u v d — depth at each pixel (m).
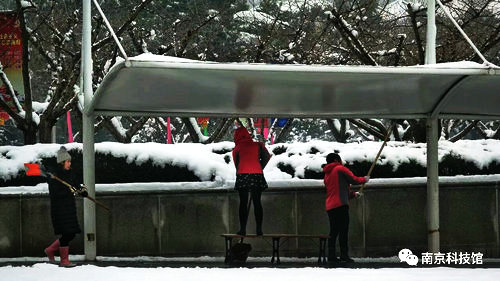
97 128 21.30
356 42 19.72
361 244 15.50
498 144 16.80
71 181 13.30
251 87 13.38
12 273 11.43
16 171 15.55
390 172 16.02
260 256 15.33
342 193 13.81
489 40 20.86
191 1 32.50
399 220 15.58
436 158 15.19
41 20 22.58
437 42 26.17
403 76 12.79
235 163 13.91
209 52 26.69
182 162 15.73
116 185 15.20
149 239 15.20
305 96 14.17
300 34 25.05
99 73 22.02
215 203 15.32
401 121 22.84
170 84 13.02
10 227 15.01
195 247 15.27
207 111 15.32
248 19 32.69
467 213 15.80
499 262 14.79
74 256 14.75
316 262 14.64
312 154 16.28
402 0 24.34
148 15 32.38
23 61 18.19
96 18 20.73
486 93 14.17
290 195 15.38
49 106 18.55
